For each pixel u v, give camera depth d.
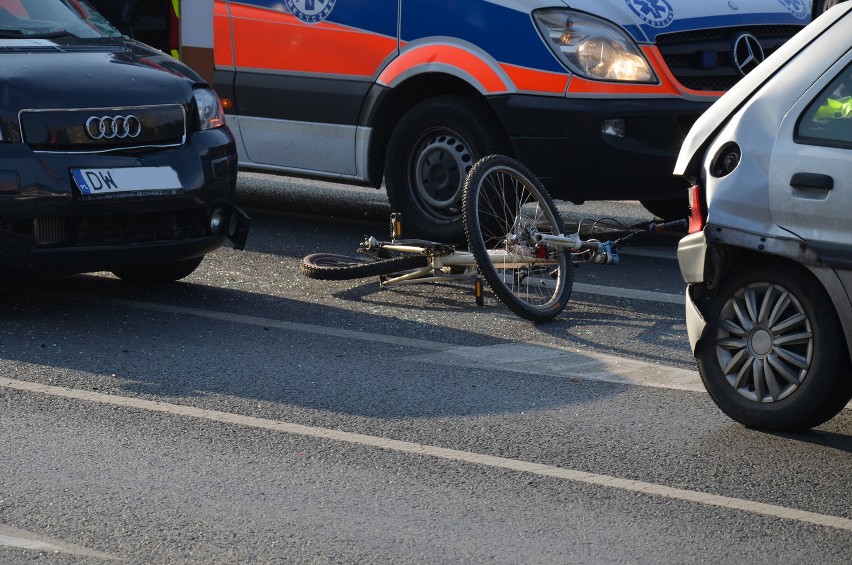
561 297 11.30
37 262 10.16
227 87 14.84
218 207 11.12
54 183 10.07
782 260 8.04
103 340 10.08
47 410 8.33
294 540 6.41
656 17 13.05
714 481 7.35
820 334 7.86
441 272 12.12
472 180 11.34
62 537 6.39
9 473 7.23
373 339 10.37
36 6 11.80
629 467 7.54
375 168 14.22
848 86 7.88
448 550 6.33
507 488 7.18
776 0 13.89
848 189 7.64
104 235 10.42
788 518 6.83
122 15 15.27
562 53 12.88
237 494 7.00
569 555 6.30
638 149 13.02
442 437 8.00
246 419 8.25
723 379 8.34
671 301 11.95
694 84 13.23
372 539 6.44
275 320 10.91
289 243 14.30
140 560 6.14
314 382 9.11
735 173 8.12
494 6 13.17
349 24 13.93
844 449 7.93
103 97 10.42
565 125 12.89
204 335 10.34
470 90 13.70
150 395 8.70
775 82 8.15
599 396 8.95
